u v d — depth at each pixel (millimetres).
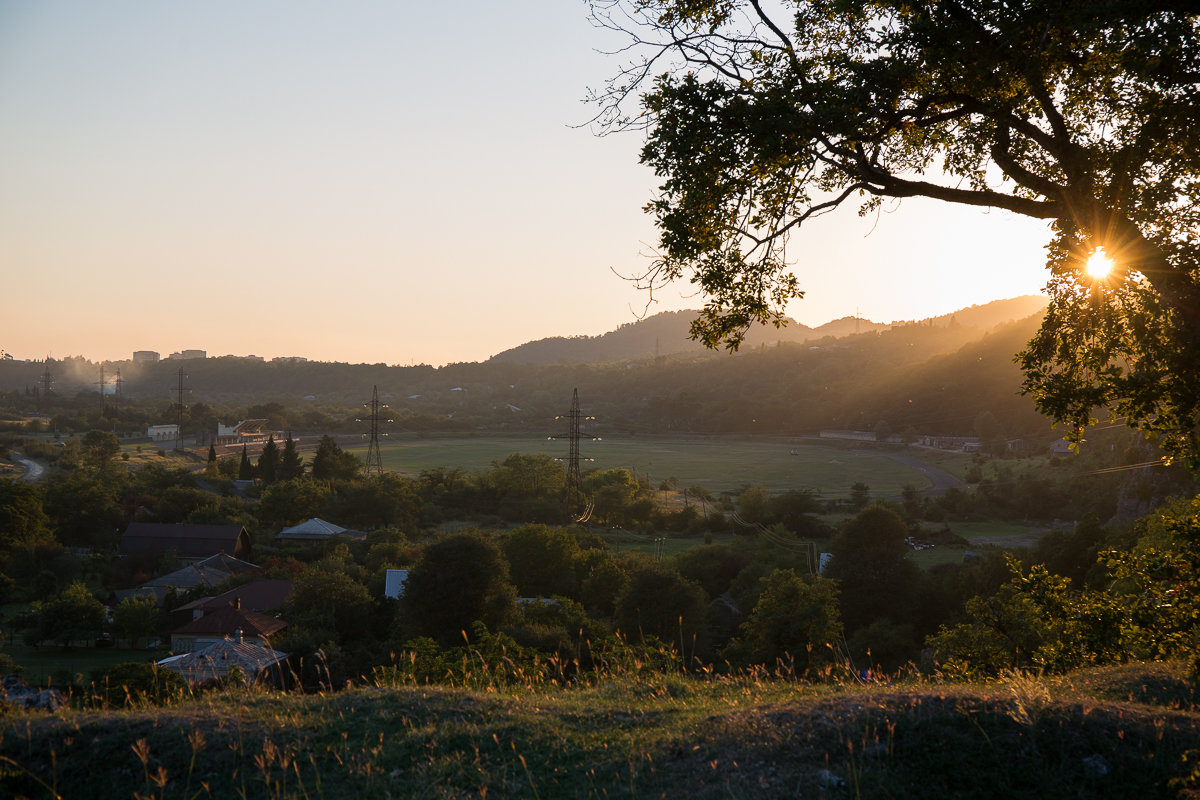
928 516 88500
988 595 45875
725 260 10469
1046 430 145875
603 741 6770
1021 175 10000
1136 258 8797
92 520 80500
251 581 58219
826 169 11016
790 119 9156
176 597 55594
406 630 42250
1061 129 9469
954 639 20328
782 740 6148
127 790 5898
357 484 96562
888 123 10023
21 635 50688
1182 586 11609
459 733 6852
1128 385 9164
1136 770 5727
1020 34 9078
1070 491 88500
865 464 153000
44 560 67562
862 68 9430
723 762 5941
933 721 6227
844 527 53062
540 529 59375
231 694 8203
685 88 9695
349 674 35250
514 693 9211
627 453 185500
